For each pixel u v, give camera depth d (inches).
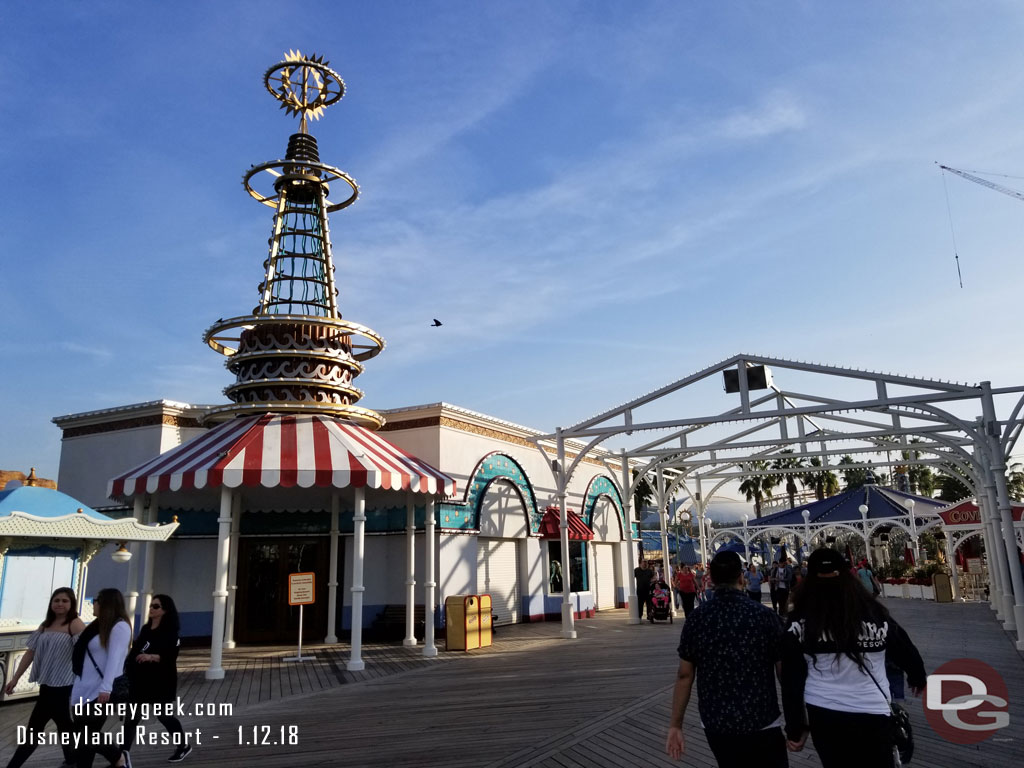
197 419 739.4
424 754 291.4
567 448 1048.2
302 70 746.8
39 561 460.1
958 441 710.5
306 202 746.2
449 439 798.5
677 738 164.7
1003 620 733.3
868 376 603.8
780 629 162.1
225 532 518.0
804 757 274.1
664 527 1008.9
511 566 887.1
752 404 724.0
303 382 641.0
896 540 1637.6
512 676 480.7
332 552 720.3
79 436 799.7
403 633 740.0
